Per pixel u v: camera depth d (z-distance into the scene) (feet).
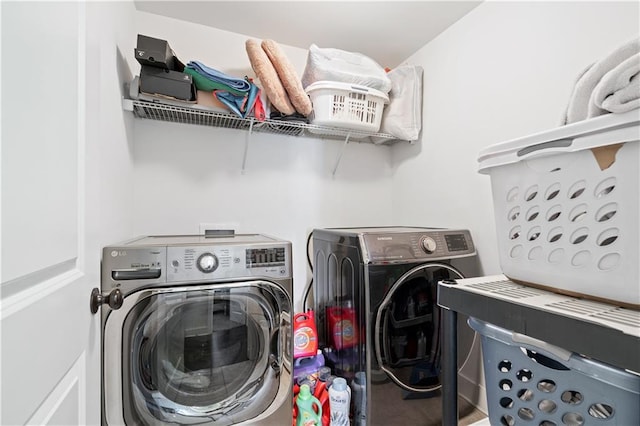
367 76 5.78
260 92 5.17
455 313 2.89
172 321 3.57
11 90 1.44
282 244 4.06
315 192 7.16
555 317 1.93
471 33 5.72
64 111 2.03
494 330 2.45
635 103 1.80
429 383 4.85
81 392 2.41
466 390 5.17
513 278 2.87
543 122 4.50
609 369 1.73
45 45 1.77
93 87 2.70
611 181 2.01
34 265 1.62
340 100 5.74
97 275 2.93
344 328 5.06
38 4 1.69
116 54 4.03
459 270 5.14
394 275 4.61
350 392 4.82
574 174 2.23
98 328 2.97
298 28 6.21
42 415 1.73
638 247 1.89
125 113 4.68
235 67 6.32
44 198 1.74
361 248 4.59
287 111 5.38
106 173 3.50
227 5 5.50
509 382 2.42
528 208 2.62
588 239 2.16
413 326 4.75
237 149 6.40
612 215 2.02
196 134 6.07
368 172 7.74
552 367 2.31
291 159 6.93
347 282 4.97
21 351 1.51
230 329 3.80
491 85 5.32
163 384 3.53
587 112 2.32
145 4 5.46
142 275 3.40
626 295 1.95
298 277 6.95
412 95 6.71
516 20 4.90
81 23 2.37
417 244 4.90
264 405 3.89
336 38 6.58
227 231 5.66
